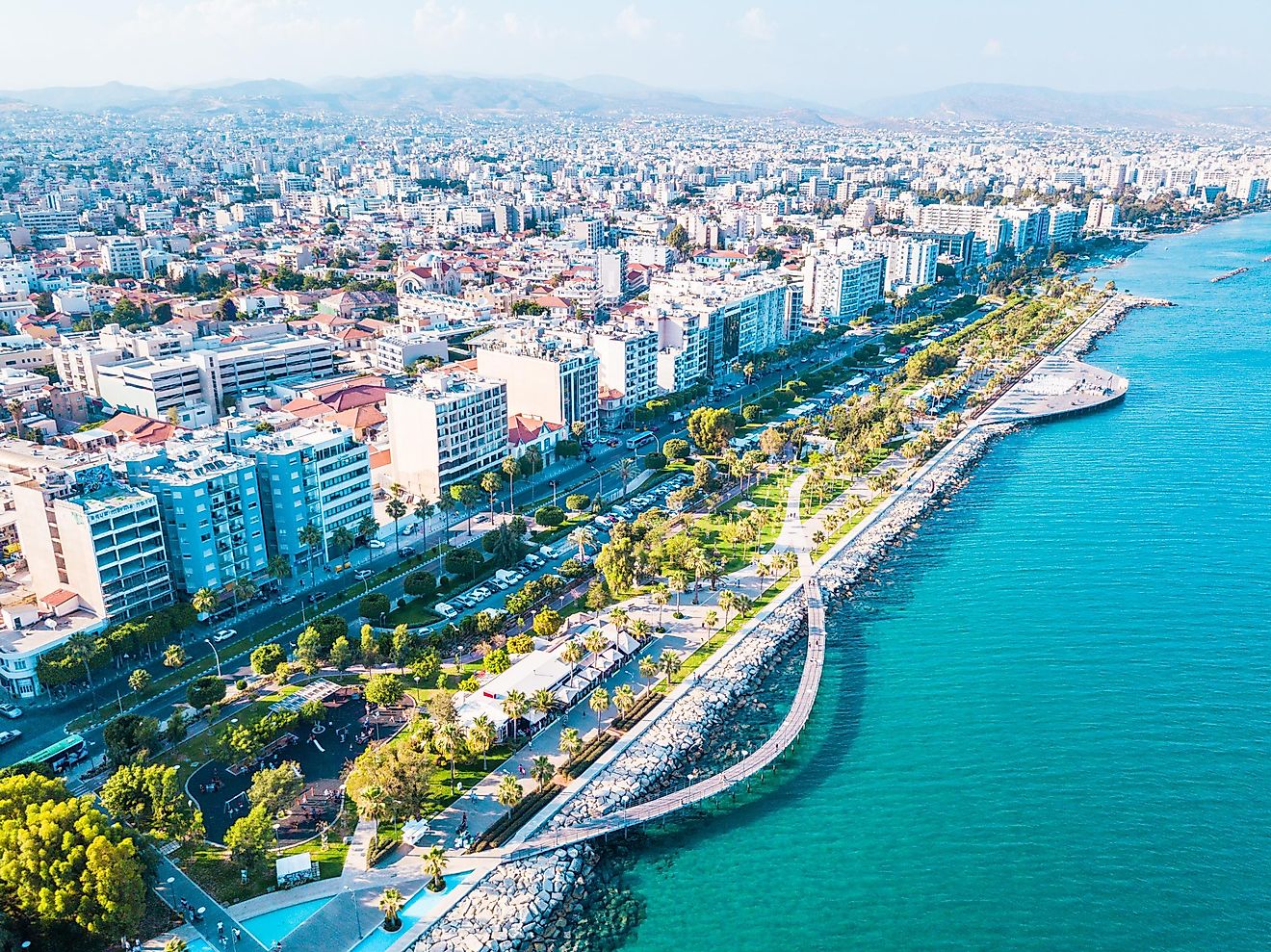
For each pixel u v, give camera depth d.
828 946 157.38
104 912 144.50
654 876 172.00
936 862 175.12
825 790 194.25
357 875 163.62
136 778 168.25
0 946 140.88
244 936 150.00
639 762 197.00
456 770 192.00
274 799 169.25
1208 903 165.38
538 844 171.88
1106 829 182.25
